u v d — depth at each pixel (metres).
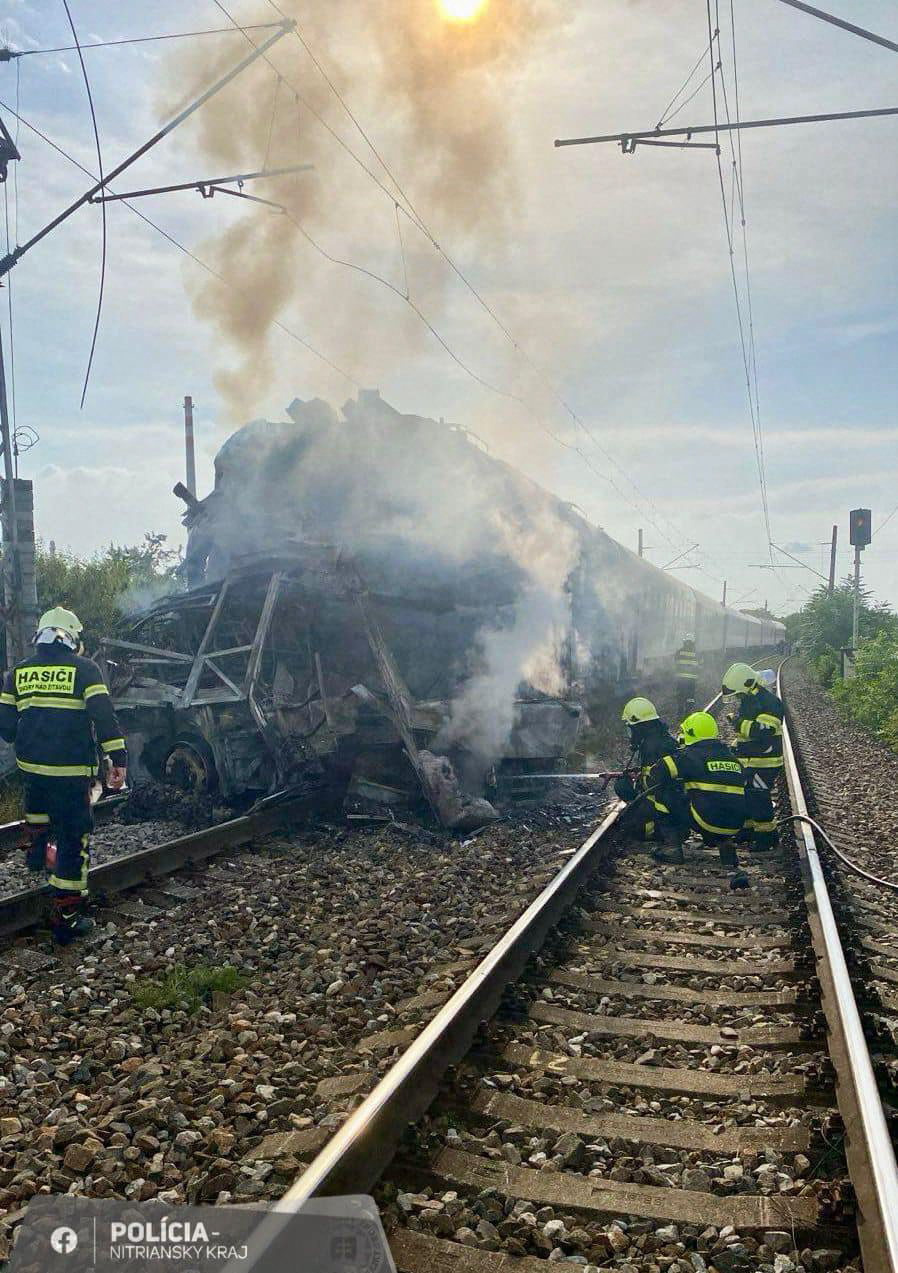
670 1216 3.05
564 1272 2.77
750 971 5.27
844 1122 3.48
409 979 5.08
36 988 4.89
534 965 5.15
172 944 5.57
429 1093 3.61
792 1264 2.83
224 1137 3.41
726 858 7.73
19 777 10.40
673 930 6.08
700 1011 4.73
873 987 4.89
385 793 8.95
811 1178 3.26
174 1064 4.05
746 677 8.47
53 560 14.41
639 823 8.67
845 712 22.84
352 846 7.96
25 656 10.88
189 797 9.02
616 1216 3.05
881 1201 2.79
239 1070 3.98
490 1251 2.85
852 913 6.31
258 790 9.01
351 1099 3.65
